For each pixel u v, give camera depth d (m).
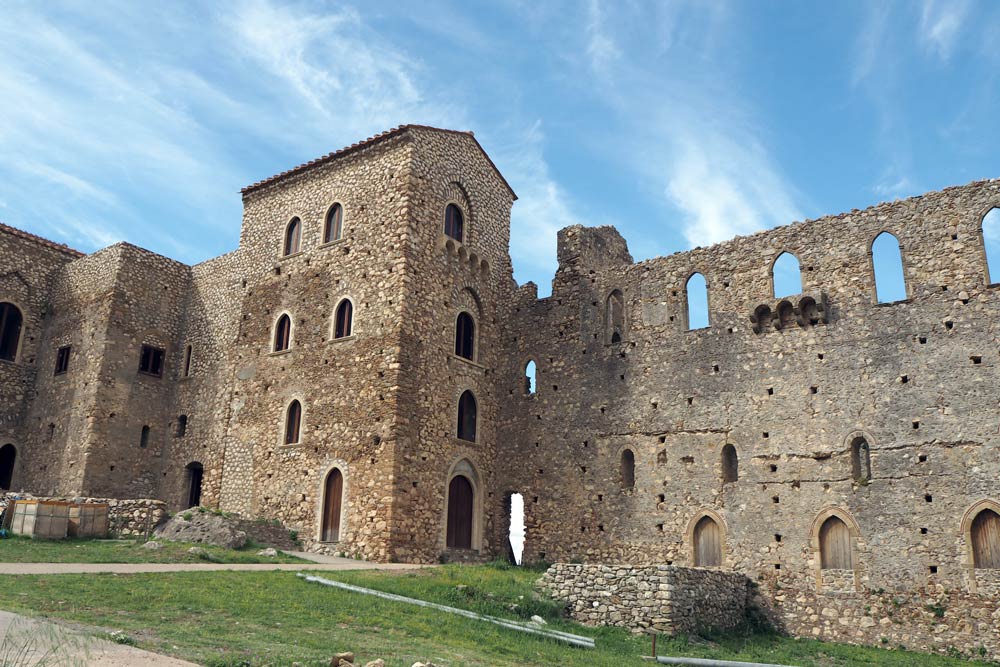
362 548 29.56
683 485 30.02
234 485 34.56
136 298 39.91
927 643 24.03
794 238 29.88
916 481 25.45
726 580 26.12
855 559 25.89
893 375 26.72
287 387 34.25
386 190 33.66
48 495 37.50
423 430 31.45
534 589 23.81
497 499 34.78
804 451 27.72
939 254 26.89
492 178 38.19
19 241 41.81
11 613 14.21
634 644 20.39
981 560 24.05
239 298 38.44
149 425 39.22
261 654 13.26
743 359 29.89
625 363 32.88
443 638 17.33
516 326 36.75
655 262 33.25
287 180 37.84
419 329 32.16
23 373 41.03
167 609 16.39
